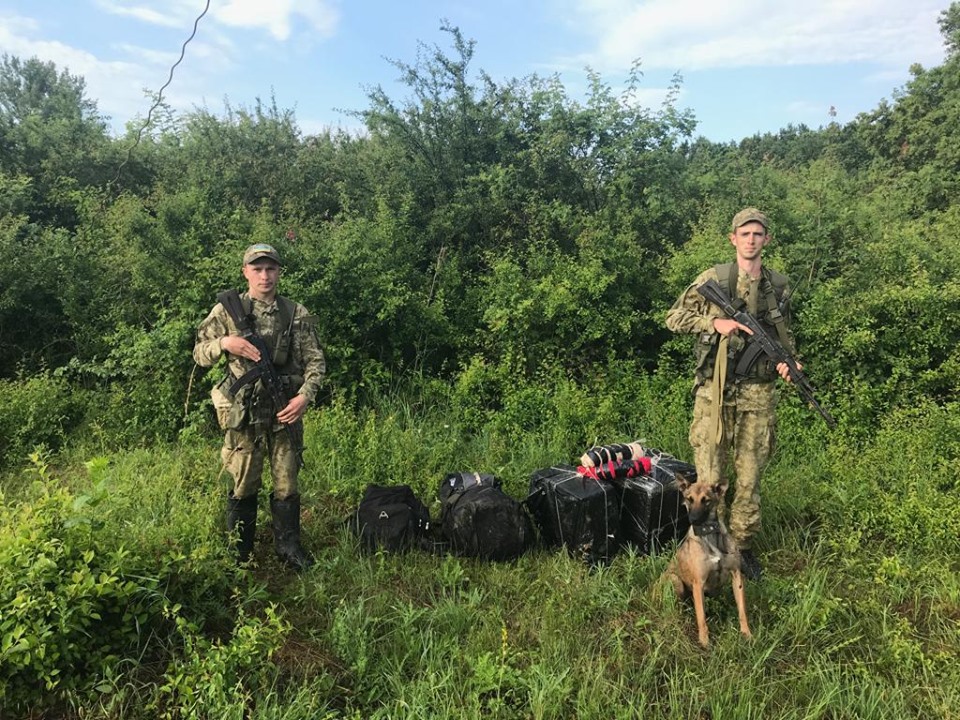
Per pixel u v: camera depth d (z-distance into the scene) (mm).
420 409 6809
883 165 13641
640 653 3354
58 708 2629
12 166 9406
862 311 6520
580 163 8625
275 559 4020
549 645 3260
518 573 4059
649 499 4309
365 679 2980
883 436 5688
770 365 4035
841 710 2975
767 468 5562
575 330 7102
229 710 2551
